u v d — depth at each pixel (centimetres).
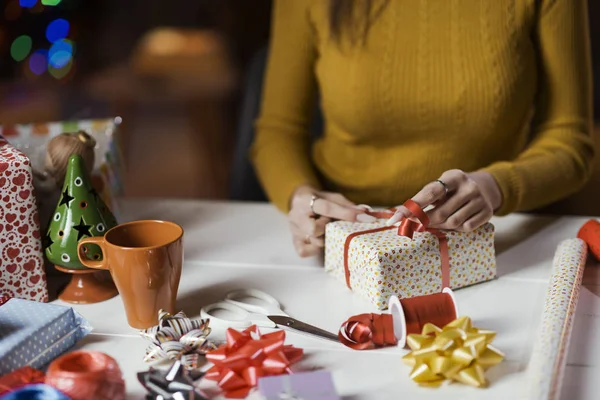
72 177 93
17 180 89
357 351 83
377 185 141
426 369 76
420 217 94
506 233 119
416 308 83
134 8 419
